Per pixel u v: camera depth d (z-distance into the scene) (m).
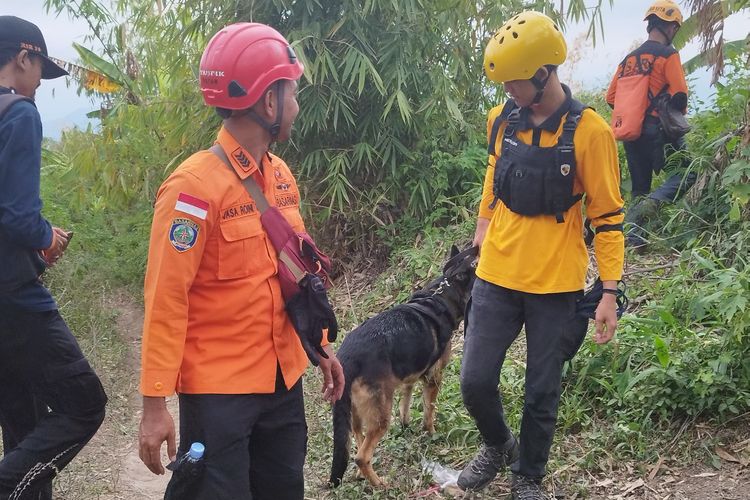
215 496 2.16
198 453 2.11
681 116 5.30
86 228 7.90
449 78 6.73
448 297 3.96
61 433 2.88
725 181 4.28
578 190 2.87
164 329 2.08
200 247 2.10
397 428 4.16
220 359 2.18
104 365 5.36
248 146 2.21
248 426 2.22
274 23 6.65
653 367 3.63
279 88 2.20
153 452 2.10
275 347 2.26
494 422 3.14
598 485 3.31
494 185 2.98
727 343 3.57
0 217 2.63
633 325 4.06
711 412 3.52
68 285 6.28
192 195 2.08
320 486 3.67
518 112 2.89
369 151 6.48
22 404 3.01
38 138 2.69
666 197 5.38
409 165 6.66
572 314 2.96
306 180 6.81
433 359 3.87
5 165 2.61
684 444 3.39
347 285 6.53
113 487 3.78
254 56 2.13
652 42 5.32
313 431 4.29
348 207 6.88
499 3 6.73
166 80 8.49
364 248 6.86
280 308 2.26
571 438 3.68
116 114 8.14
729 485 3.11
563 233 2.89
